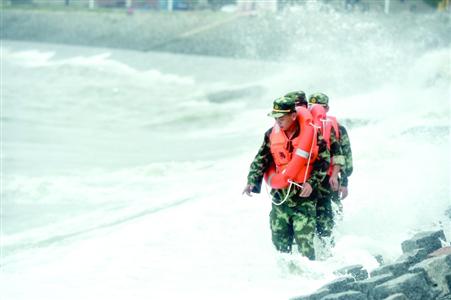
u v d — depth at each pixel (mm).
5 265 37125
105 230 45750
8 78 199625
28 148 96688
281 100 30312
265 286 29281
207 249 35688
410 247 29203
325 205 32844
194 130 124750
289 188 30609
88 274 32688
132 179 69312
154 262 34031
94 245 39312
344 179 34406
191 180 65312
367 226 36812
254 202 44812
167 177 69500
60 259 36844
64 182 69375
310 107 32469
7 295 29438
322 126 31594
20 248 43719
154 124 132750
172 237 38375
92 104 159625
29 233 48750
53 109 149875
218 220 41094
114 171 75375
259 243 36281
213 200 47531
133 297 28672
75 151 95312
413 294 24203
